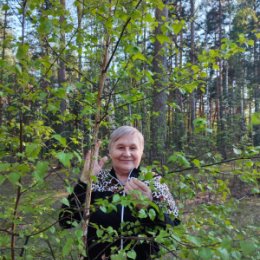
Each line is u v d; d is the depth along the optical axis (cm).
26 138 194
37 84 162
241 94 1605
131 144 183
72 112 206
